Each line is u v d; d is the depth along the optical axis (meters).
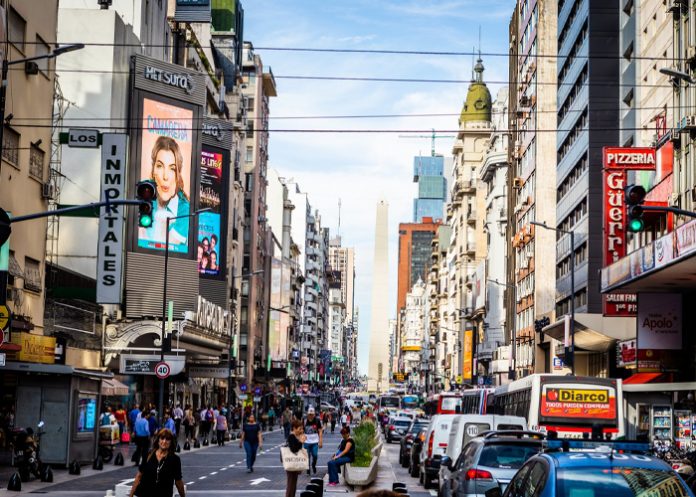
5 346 35.00
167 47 82.38
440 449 33.09
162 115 72.88
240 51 118.75
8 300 41.31
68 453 36.28
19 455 31.50
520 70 102.44
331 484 33.38
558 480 11.20
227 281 90.88
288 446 25.27
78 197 62.62
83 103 64.81
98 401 39.31
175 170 74.12
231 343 88.62
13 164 42.53
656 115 52.59
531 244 91.62
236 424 82.50
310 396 153.25
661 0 53.00
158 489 14.85
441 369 191.38
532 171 92.19
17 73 42.72
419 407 139.38
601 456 11.53
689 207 43.16
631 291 46.16
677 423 43.69
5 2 40.72
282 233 165.75
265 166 136.88
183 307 74.44
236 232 108.94
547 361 84.88
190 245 75.94
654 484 11.11
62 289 55.28
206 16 92.81
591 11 69.38
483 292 132.25
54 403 36.28
